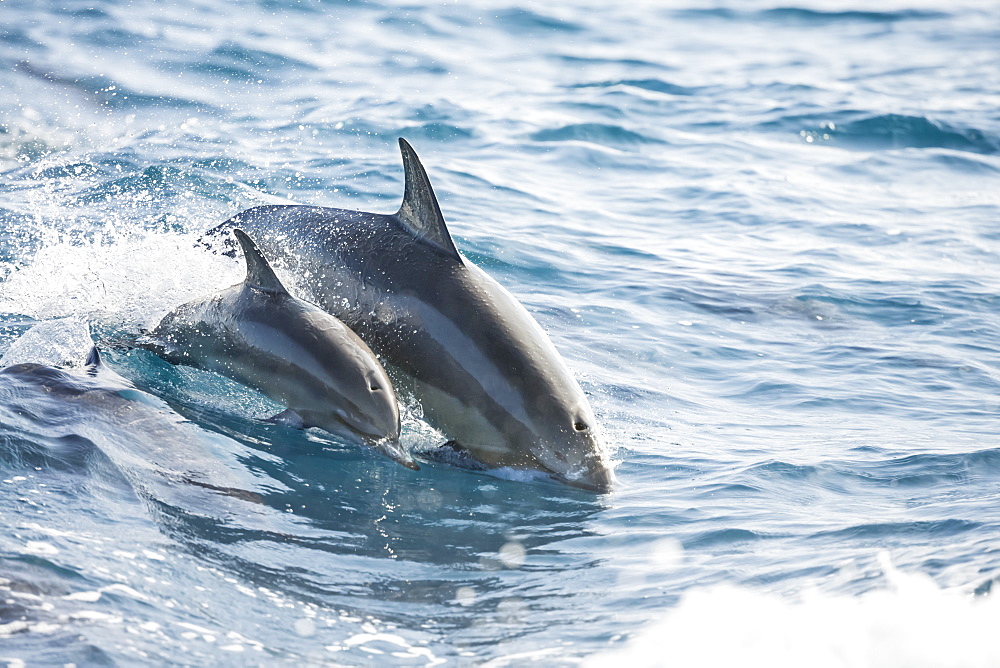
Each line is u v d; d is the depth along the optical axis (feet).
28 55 227.81
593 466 73.46
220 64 240.32
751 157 208.95
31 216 130.00
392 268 82.99
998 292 133.18
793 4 395.96
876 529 62.59
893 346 111.75
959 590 51.08
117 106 201.16
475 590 56.44
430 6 329.72
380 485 71.05
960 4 408.87
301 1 306.76
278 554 58.75
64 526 57.11
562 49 305.32
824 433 85.25
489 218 153.58
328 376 77.00
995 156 216.54
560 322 112.98
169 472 67.36
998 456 77.61
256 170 164.86
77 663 44.27
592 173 190.80
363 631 51.01
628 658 48.24
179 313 88.12
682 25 355.77
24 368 79.97
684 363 104.22
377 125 203.41
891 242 157.99
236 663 46.55
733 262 143.95
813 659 46.68
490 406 75.36
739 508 68.44
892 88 273.95
